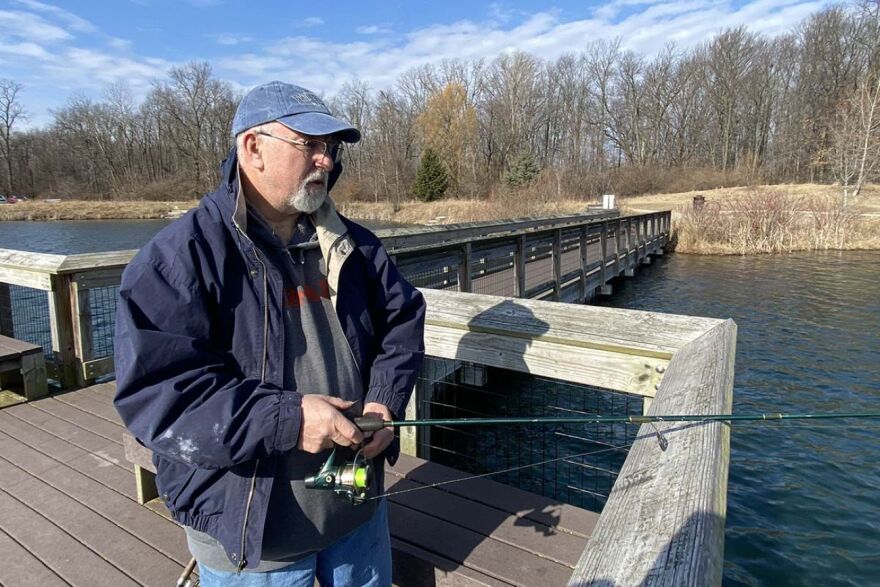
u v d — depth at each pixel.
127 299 1.15
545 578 1.79
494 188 41.66
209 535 1.30
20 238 28.14
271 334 1.29
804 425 6.20
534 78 52.31
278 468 1.29
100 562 2.16
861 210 24.50
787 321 11.02
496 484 2.40
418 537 2.02
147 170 64.56
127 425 1.17
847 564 4.05
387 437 1.41
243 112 1.31
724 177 45.91
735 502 4.83
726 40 51.91
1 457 3.04
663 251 21.77
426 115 47.81
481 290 7.26
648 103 54.53
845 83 44.38
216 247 1.24
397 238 5.57
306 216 1.44
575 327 2.23
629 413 5.17
